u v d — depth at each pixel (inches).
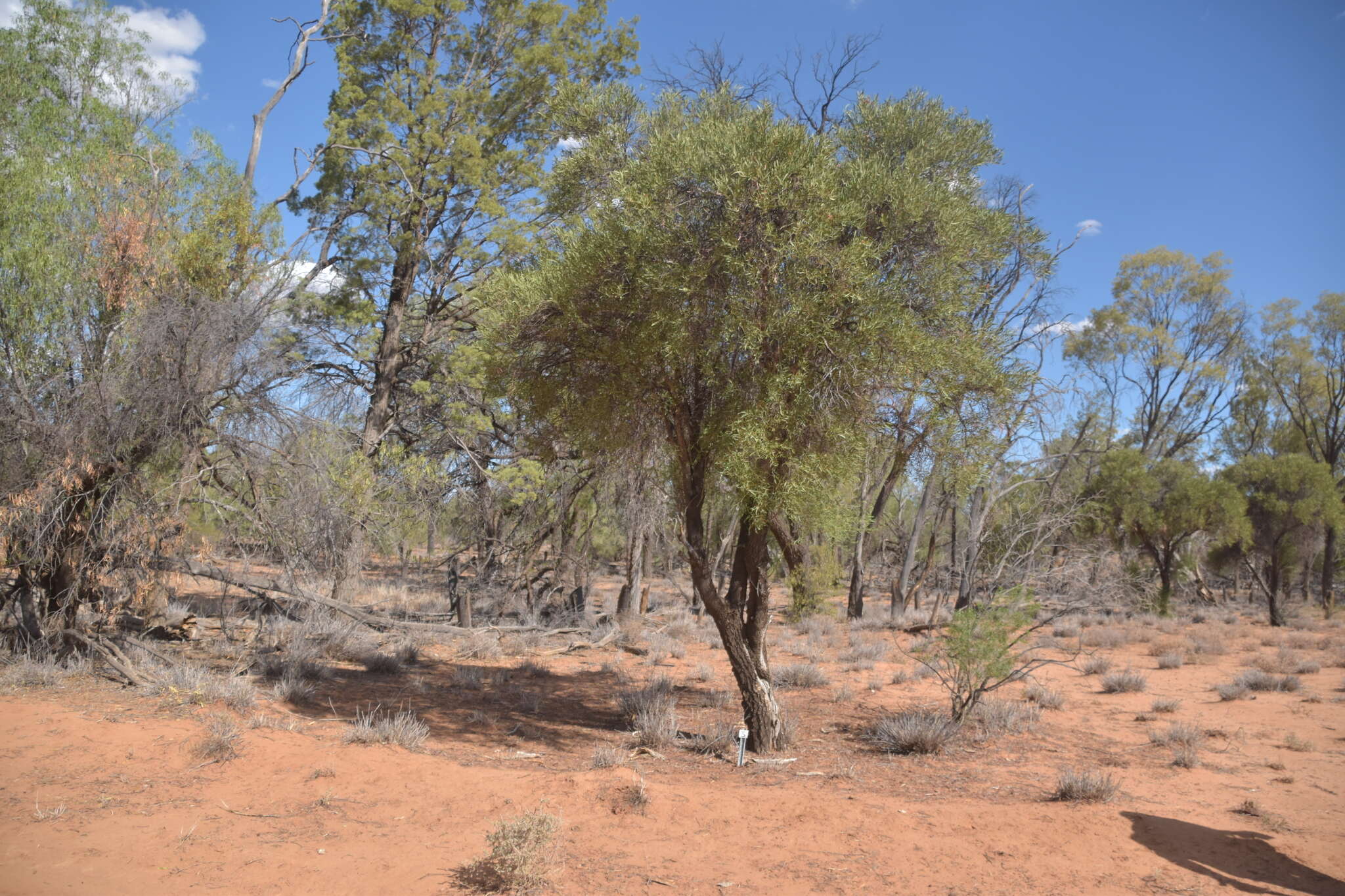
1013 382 332.2
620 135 350.6
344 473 586.9
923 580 1088.2
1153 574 1067.9
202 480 449.7
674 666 562.3
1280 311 1562.5
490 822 227.0
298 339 741.3
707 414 335.6
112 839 208.4
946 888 187.9
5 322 401.1
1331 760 329.4
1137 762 325.1
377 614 690.2
